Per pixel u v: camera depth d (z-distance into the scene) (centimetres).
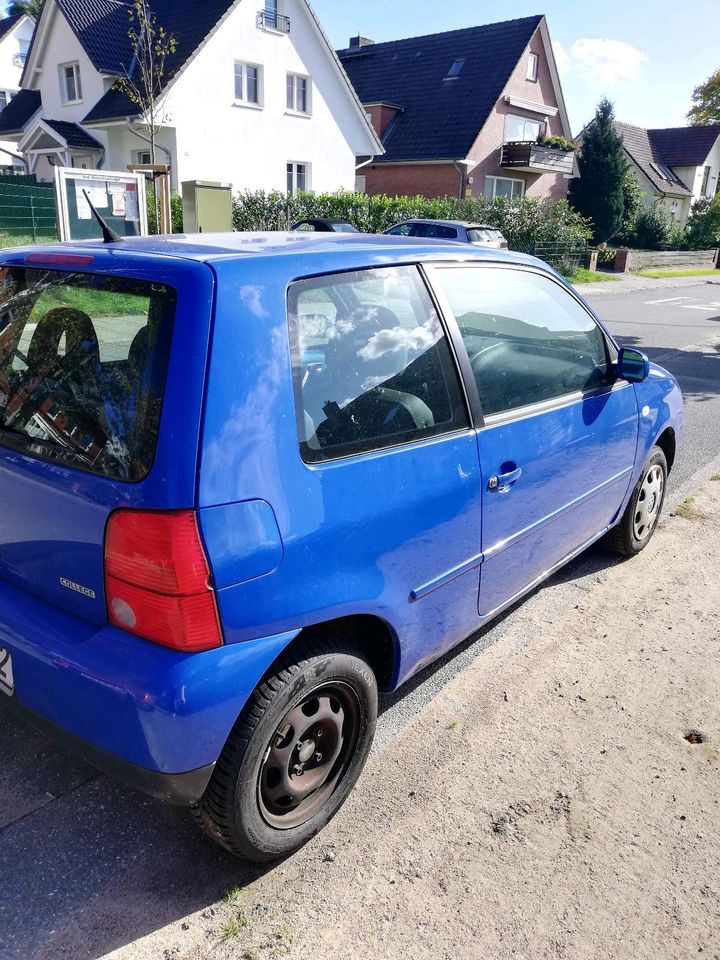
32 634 208
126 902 221
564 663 352
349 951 209
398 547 244
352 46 4078
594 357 367
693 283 2930
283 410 209
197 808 213
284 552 205
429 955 208
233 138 2548
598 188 3606
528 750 292
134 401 199
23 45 4356
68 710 202
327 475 218
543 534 334
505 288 312
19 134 3139
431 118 3338
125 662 192
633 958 211
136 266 215
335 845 244
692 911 226
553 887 232
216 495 191
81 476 201
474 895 228
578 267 2842
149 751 192
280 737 222
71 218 1186
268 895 225
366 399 237
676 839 252
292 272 223
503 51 3338
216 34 2412
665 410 437
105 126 2527
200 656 192
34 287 238
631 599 415
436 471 256
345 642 234
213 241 253
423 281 270
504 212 2556
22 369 232
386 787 270
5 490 219
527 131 3453
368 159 3081
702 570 452
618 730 306
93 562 200
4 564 229
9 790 261
